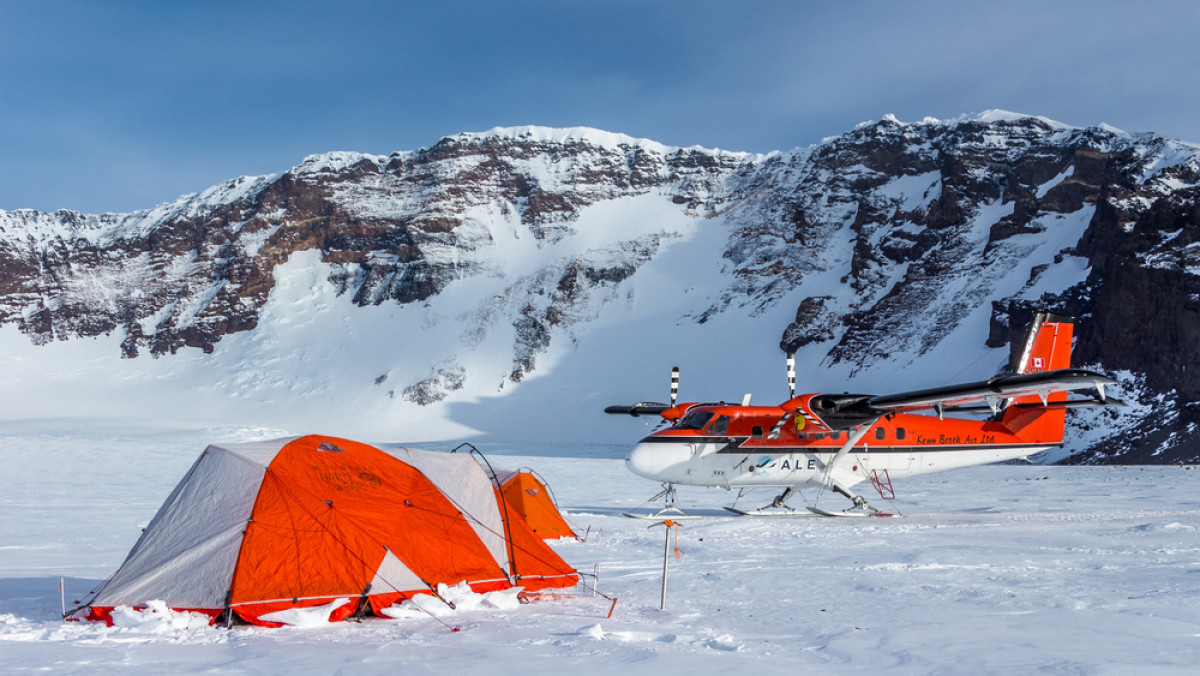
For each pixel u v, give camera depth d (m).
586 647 7.41
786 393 133.38
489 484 10.91
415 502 9.97
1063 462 73.31
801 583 11.77
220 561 8.51
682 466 22.91
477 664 6.65
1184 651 7.36
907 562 13.77
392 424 147.12
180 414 154.25
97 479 40.44
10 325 190.75
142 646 7.34
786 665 6.77
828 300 155.25
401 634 8.06
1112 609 9.56
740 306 166.62
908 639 7.94
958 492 34.50
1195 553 14.53
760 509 24.73
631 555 15.14
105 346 186.88
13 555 14.59
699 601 10.33
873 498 31.53
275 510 8.94
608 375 155.62
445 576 9.57
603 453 98.38
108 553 15.09
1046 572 12.58
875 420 23.28
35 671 6.21
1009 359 109.69
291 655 7.00
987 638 7.98
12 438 56.75
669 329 165.00
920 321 134.38
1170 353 80.06
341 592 8.75
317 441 10.02
